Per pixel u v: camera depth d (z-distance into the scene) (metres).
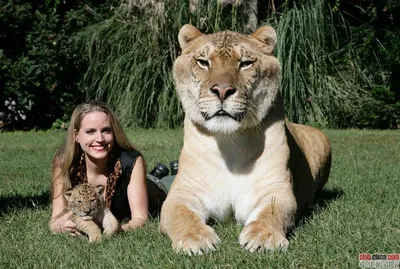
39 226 4.79
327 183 6.88
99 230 4.37
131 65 15.67
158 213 5.39
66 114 16.50
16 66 15.77
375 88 15.70
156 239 4.29
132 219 4.91
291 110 14.47
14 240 4.36
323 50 15.02
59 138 13.40
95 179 5.08
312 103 14.95
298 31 14.63
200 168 4.77
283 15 15.03
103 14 17.17
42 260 3.81
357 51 16.05
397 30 17.61
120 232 4.59
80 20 16.69
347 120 15.66
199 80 4.63
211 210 4.77
